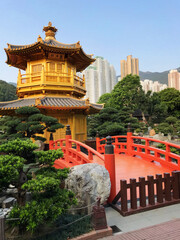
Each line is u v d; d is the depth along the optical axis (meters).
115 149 13.82
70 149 9.20
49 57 17.67
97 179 5.04
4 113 17.20
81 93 19.75
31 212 3.59
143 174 8.10
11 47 17.00
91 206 4.56
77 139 18.11
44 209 3.60
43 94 17.16
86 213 4.74
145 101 46.25
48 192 4.23
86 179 4.93
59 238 3.84
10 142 4.55
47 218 3.77
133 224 4.49
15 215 3.70
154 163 9.92
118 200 5.77
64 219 4.48
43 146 13.91
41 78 16.83
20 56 17.88
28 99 17.42
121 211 4.94
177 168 8.14
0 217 3.44
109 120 21.11
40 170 5.03
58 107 15.29
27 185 3.79
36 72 17.52
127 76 47.00
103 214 4.21
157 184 5.39
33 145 4.61
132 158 11.58
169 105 57.69
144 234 4.02
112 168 5.66
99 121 21.45
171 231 4.08
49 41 19.31
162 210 5.12
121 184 4.98
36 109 12.19
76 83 19.11
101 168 5.29
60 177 4.81
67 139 9.52
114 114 20.94
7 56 18.09
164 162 9.02
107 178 5.16
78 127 18.44
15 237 3.91
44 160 4.61
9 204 6.22
